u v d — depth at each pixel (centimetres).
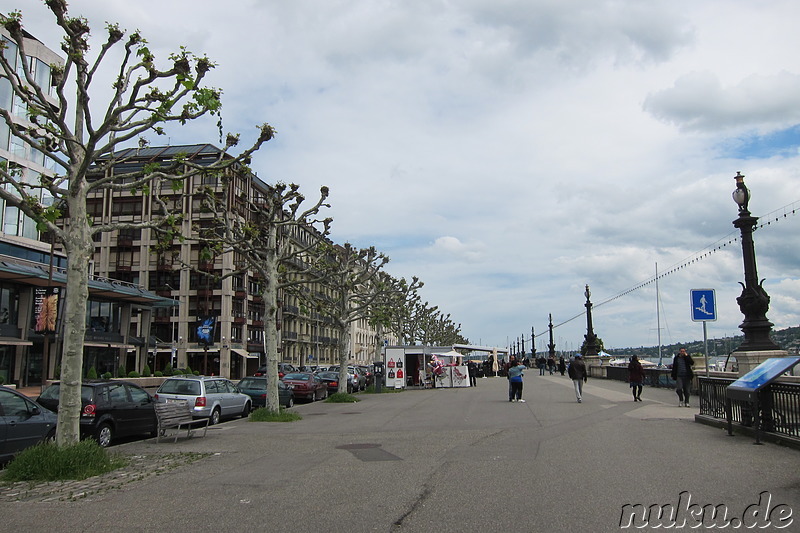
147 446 1366
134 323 6569
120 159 1273
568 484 837
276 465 1060
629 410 1917
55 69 1068
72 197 1083
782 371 1134
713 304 1642
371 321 4391
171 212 1577
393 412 2202
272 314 2138
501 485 842
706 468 928
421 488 837
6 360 3916
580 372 2288
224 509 735
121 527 659
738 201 1866
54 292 4066
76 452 984
